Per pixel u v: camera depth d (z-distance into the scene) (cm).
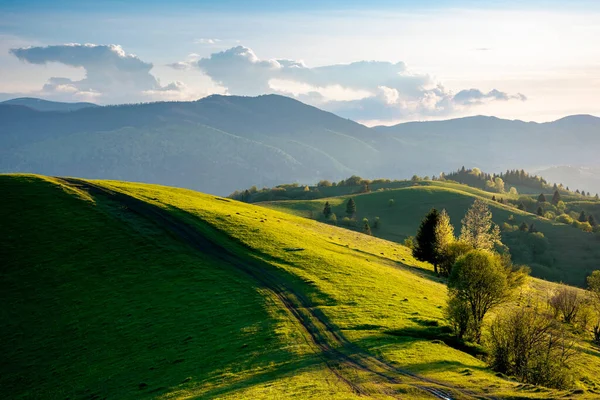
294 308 5775
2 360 5425
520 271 7500
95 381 4631
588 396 3525
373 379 3722
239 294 6303
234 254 7862
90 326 5903
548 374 4484
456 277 5612
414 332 5128
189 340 5122
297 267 7412
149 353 4991
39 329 5997
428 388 3506
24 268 7331
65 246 7912
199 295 6369
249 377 3966
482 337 5391
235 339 4944
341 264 7775
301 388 3503
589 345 6950
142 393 4053
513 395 3372
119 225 8688
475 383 3650
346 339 4784
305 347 4584
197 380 4075
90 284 6925
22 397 4684
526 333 4728
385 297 6328
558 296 8381
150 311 6059
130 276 7088
